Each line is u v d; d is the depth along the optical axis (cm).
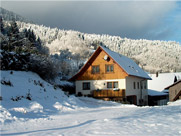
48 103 1748
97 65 3172
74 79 3341
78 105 2009
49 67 2739
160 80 5303
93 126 780
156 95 4225
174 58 14588
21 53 2458
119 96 2912
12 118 1058
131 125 766
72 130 716
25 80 2067
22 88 1841
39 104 1596
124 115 1172
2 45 3070
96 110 1677
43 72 2641
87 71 3247
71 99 2131
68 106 1844
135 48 18888
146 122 830
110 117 1099
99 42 17188
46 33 17700
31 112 1348
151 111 1342
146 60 14938
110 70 3072
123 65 3125
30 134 662
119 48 18950
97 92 3091
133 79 3284
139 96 3534
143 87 3825
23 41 3606
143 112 1300
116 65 3023
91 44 16225
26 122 982
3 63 2184
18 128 807
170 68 13250
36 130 750
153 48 17412
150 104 4266
